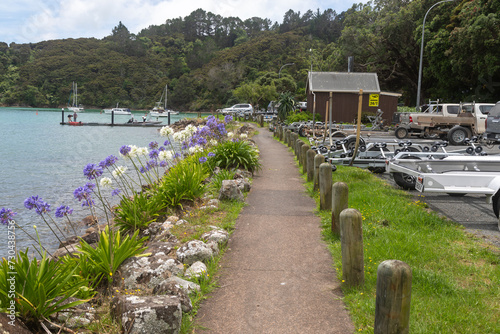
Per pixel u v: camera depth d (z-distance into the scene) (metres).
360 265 4.57
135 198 7.83
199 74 150.50
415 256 5.43
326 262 5.47
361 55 55.00
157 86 154.88
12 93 151.38
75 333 3.62
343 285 4.64
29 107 152.50
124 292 4.46
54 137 37.47
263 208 8.37
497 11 32.38
